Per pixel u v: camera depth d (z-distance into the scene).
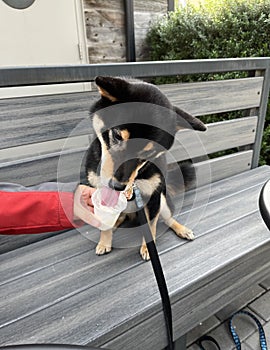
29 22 1.95
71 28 2.18
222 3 2.25
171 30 2.55
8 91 1.83
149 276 0.89
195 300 0.89
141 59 2.87
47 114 1.05
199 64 1.31
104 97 0.67
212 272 0.90
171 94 1.36
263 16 1.96
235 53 2.13
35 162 1.06
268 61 1.65
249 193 1.45
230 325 1.16
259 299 1.30
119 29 2.58
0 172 1.00
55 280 0.87
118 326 0.72
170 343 0.85
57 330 0.70
